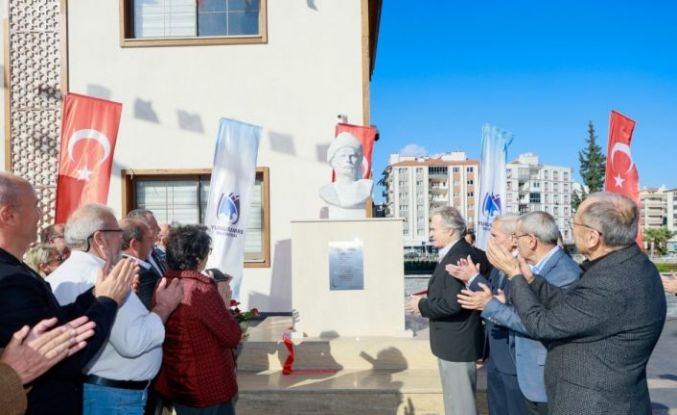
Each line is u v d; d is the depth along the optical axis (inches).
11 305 77.3
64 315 88.8
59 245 155.0
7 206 81.9
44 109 303.6
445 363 143.6
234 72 304.0
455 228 146.3
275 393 178.1
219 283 133.1
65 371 83.9
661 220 4411.9
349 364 199.9
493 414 141.6
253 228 307.1
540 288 100.0
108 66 304.8
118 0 305.0
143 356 103.0
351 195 223.3
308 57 302.7
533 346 115.2
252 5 308.8
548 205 4252.0
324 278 207.9
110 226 107.3
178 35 309.7
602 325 85.5
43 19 305.6
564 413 89.0
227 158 239.0
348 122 301.3
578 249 96.1
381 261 207.9
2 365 71.0
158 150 304.2
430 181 3905.0
